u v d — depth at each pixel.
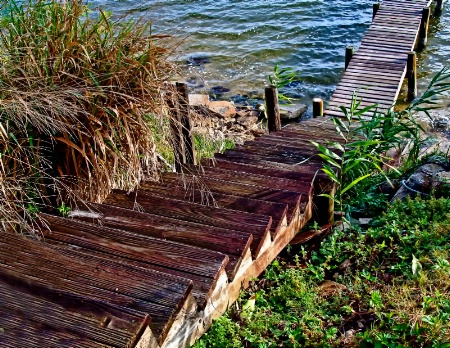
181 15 16.42
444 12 15.40
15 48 3.71
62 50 3.80
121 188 4.05
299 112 10.54
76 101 3.75
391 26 12.35
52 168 3.84
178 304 2.30
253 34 15.04
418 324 2.96
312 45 14.25
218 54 13.87
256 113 10.05
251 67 13.10
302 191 4.12
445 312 3.04
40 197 3.70
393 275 3.66
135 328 2.04
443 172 4.98
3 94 3.47
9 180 3.50
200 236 3.13
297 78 12.53
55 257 2.56
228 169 4.69
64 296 2.19
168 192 3.98
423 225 4.11
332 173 4.20
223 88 11.97
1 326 2.08
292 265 3.95
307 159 4.86
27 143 3.69
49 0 4.10
